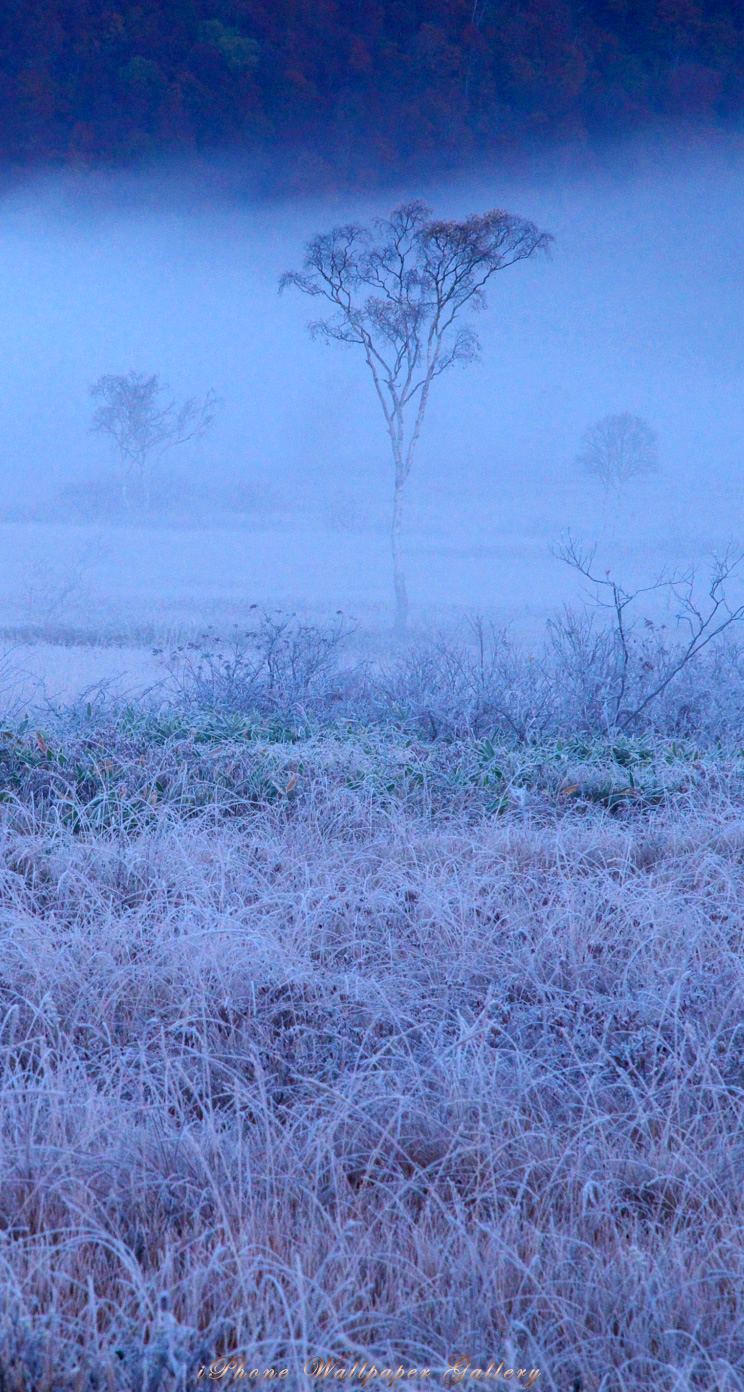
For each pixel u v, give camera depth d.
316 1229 2.55
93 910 4.41
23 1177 2.73
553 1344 2.27
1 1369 2.09
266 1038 3.46
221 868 4.76
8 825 5.48
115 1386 2.08
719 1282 2.51
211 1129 2.88
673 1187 2.84
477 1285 2.42
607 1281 2.46
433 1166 2.90
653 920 4.40
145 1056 3.24
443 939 4.32
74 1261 2.48
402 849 5.39
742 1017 3.76
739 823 5.79
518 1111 3.07
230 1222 2.59
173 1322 2.13
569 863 5.17
